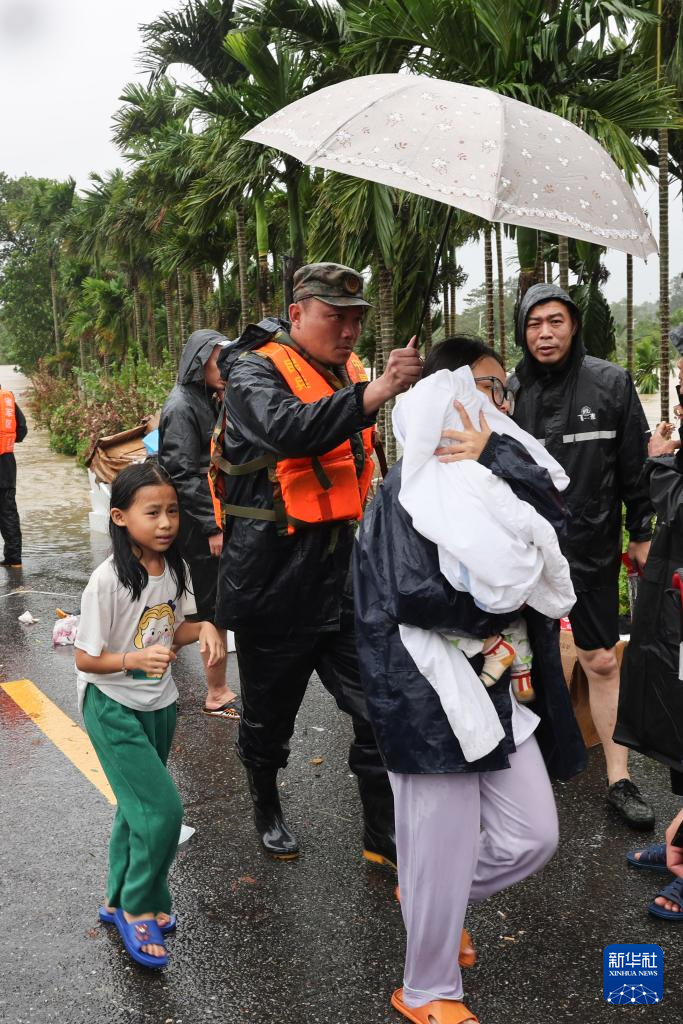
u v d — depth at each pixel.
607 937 3.06
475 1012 2.71
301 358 3.07
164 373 20.09
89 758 4.62
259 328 3.13
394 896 3.31
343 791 4.16
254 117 10.73
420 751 2.38
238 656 3.42
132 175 21.19
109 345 35.31
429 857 2.47
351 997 2.78
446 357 2.59
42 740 4.87
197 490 4.75
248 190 11.95
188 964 2.95
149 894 2.95
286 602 3.18
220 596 3.27
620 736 3.37
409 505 2.39
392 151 2.38
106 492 11.03
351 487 3.17
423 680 2.40
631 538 3.92
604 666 3.83
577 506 3.76
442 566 2.36
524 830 2.53
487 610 2.34
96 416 17.31
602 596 3.80
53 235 40.44
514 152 2.31
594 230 2.33
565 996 2.78
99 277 38.06
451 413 2.48
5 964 2.96
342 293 3.01
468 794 2.46
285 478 3.07
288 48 9.88
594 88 7.05
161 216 18.50
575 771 2.62
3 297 58.59
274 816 3.66
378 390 2.65
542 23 7.29
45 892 3.38
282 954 2.99
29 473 17.98
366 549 2.50
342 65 9.50
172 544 3.06
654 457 3.33
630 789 3.84
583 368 3.78
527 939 3.06
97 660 2.90
